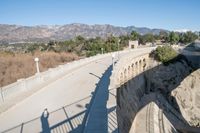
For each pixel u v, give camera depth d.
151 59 79.88
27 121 14.99
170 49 82.19
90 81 27.80
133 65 60.25
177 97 58.44
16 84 20.78
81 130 13.38
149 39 138.25
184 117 51.50
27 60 50.62
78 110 16.84
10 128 13.95
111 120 13.13
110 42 99.81
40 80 26.36
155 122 36.25
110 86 20.27
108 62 49.28
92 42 98.31
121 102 28.81
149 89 68.50
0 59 46.50
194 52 92.44
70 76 31.72
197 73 67.00
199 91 61.97
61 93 21.95
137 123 34.38
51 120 15.06
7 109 17.11
